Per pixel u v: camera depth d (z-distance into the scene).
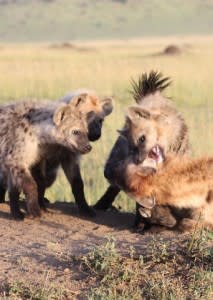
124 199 18.58
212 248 11.88
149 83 16.53
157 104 15.80
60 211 16.25
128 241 13.19
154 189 13.15
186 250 12.09
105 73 51.12
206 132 26.59
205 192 13.16
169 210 13.42
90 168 22.88
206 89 44.22
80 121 15.63
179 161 13.41
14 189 15.52
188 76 49.38
